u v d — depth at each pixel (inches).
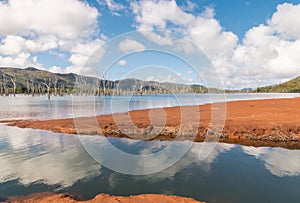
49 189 288.5
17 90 4507.9
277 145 514.9
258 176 339.9
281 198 271.6
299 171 358.0
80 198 265.4
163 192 282.5
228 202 260.4
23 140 542.6
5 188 290.0
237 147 495.2
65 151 452.4
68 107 1332.4
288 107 1053.2
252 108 1031.6
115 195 273.6
